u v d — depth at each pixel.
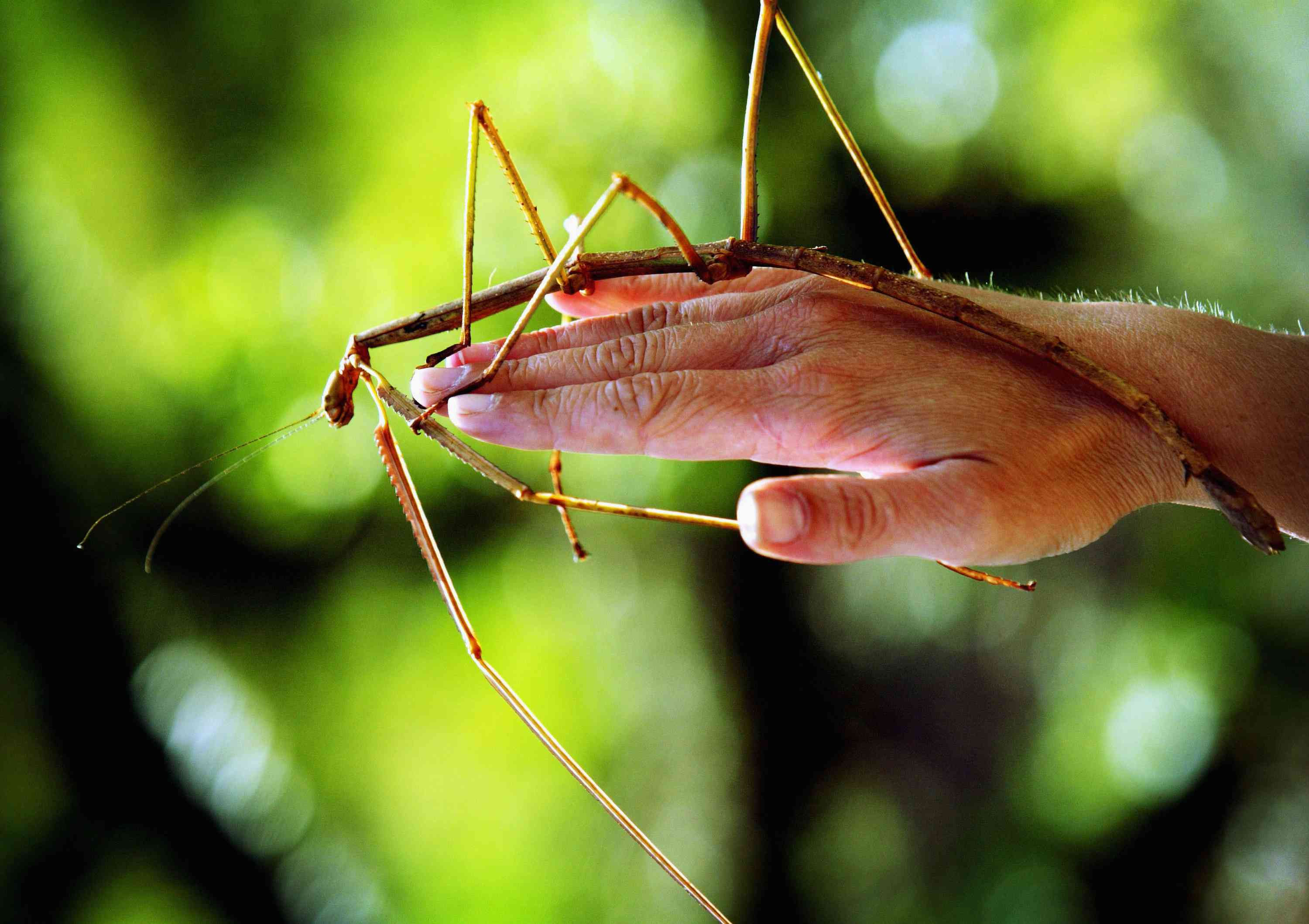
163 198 1.48
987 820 1.76
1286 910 1.52
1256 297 1.82
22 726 1.32
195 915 1.40
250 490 1.49
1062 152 1.77
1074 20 1.77
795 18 1.66
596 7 1.57
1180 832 1.65
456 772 1.62
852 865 1.78
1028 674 1.84
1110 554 1.81
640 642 1.74
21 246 1.42
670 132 1.61
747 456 0.56
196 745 1.39
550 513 1.62
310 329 1.51
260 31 1.47
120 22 1.41
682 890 1.67
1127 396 0.55
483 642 1.64
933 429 0.55
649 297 0.65
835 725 1.82
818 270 0.59
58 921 1.33
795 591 1.79
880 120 1.69
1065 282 1.75
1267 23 1.81
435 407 0.57
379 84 1.52
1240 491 0.53
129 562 1.42
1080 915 1.66
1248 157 1.86
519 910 1.61
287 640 1.55
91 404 1.45
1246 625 1.68
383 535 1.58
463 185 1.51
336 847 1.50
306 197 1.52
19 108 1.41
